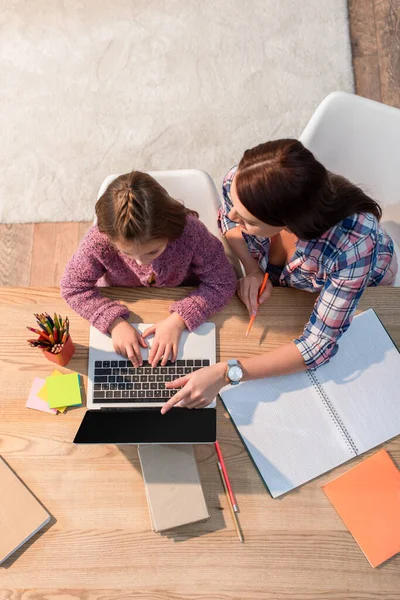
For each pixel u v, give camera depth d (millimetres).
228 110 2350
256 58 2410
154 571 1021
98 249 1192
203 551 1033
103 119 2342
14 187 2244
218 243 1252
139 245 1058
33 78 2398
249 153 970
